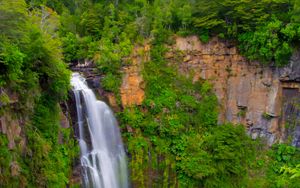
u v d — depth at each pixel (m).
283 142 34.34
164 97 34.66
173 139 33.28
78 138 28.25
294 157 33.56
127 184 31.16
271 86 34.25
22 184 19.28
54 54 23.20
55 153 23.45
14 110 19.73
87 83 33.00
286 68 33.34
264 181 32.06
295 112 34.19
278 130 34.56
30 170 20.34
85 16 40.22
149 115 33.94
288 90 34.44
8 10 18.95
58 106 25.38
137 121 33.25
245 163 32.91
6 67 18.27
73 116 28.58
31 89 21.14
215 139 33.06
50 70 22.64
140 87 34.56
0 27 18.84
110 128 31.91
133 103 34.12
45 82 23.50
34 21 24.81
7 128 18.52
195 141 33.22
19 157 19.53
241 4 33.28
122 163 31.30
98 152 29.48
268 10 33.47
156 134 33.41
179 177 31.58
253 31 33.91
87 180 27.17
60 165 23.56
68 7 49.22
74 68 34.81
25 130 20.66
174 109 34.59
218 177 31.20
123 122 33.09
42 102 23.28
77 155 26.98
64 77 24.14
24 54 19.58
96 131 30.34
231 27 34.66
